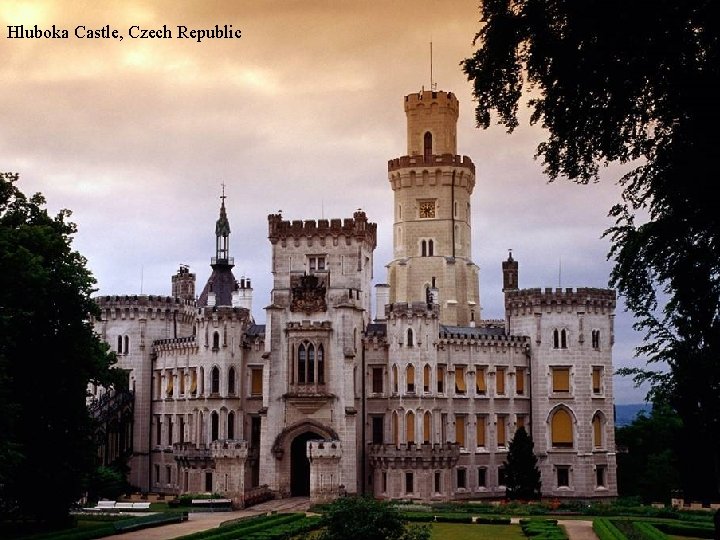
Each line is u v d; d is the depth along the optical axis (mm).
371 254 125125
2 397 65000
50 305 75938
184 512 94375
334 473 103750
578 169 34969
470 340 122375
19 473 73938
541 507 96625
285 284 117375
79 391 78188
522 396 125562
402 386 115875
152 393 131875
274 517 86688
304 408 114250
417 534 58875
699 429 86062
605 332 126188
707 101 30625
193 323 138625
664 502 115625
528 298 126500
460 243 145000
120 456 126438
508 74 34281
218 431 121000
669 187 33531
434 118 148125
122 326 132500
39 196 78750
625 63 31859
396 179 147125
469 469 119938
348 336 114875
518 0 33469
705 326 38031
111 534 75312
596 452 123250
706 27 30172
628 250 38188
